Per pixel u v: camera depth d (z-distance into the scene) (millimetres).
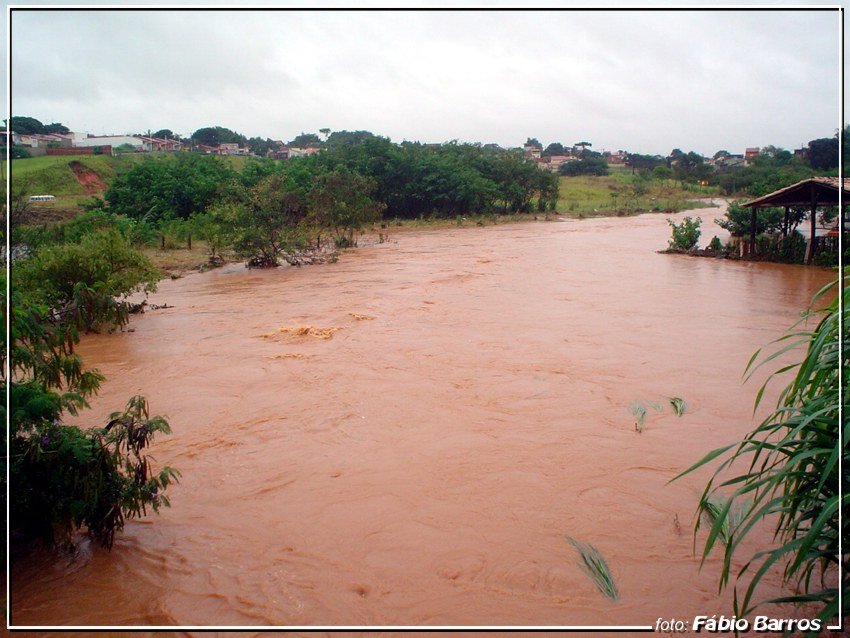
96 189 42844
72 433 4594
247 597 4363
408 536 5082
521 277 19172
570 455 6520
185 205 36750
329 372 9508
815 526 3082
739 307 14219
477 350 10625
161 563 4746
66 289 12453
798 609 4059
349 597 4355
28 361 4625
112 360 10469
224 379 9305
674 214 55031
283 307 14945
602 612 4148
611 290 16641
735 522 5121
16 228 20062
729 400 8086
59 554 4844
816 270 20281
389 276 19969
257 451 6770
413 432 7184
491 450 6664
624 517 5309
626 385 8711
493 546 4918
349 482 6023
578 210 58906
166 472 5090
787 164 72250
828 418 3385
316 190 30938
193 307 15180
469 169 51562
